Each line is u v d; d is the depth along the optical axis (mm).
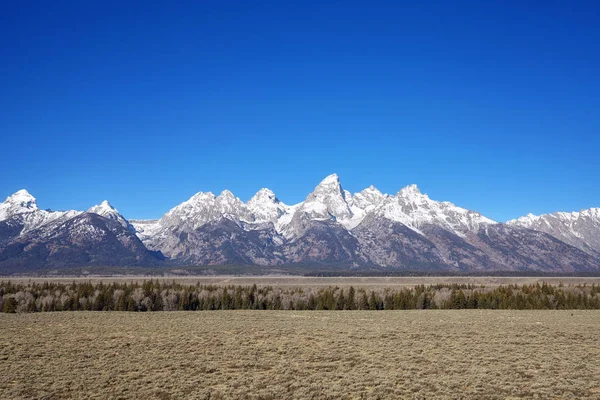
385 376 40906
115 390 37031
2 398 35125
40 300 137500
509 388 37344
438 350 52781
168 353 51062
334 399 35188
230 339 60438
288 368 43938
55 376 41000
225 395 35875
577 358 48500
